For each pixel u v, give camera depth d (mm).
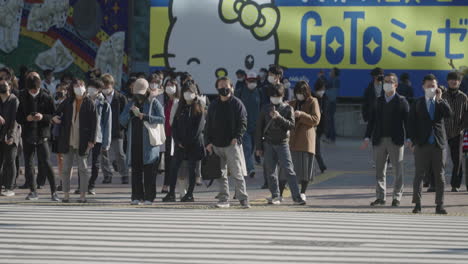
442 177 19406
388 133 20531
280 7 42312
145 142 20594
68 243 15141
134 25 44062
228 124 20031
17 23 43906
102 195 22922
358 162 31625
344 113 42125
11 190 22719
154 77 22438
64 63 44125
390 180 26266
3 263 13305
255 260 13641
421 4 41344
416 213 19562
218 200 21812
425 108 19219
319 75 39656
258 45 42469
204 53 42906
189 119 21234
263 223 17594
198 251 14414
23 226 17031
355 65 41812
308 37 42094
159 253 14211
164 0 43188
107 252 14297
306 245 15062
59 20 44031
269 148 20781
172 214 18984
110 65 44062
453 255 14219
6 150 22344
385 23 41594
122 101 25438
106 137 22672
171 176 21500
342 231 16641
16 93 23562
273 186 20938
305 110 21172
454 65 41219
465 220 18453
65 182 21188
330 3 41906
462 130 23172
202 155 21391
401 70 41594
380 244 15242
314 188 24312
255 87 27094
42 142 21516
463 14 41094
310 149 21156
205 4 42875
